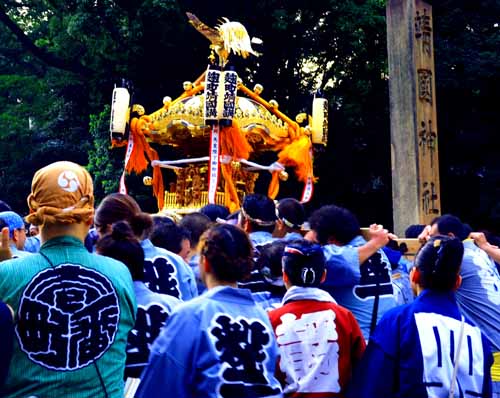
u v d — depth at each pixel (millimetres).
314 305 3469
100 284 2754
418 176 8297
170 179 16297
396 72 8586
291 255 3514
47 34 21109
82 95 18734
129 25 14930
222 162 7863
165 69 16484
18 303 2605
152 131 8477
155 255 3926
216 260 2850
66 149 20219
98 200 17328
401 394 3074
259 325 2809
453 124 16484
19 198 21656
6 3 19562
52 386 2578
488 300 4598
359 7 15578
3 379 2199
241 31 8477
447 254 3209
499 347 4555
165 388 2627
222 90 7527
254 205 4617
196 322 2699
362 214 17969
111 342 2744
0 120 20016
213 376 2613
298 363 3383
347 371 3408
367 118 16984
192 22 8328
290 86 17156
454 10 16062
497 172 15734
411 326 3129
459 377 3053
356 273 3977
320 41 16156
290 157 8484
